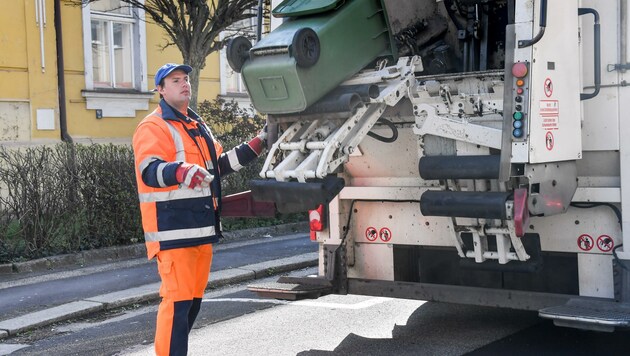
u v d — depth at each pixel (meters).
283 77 4.83
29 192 9.14
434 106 5.17
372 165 5.87
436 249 5.77
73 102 13.68
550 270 5.32
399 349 5.72
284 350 5.78
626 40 4.96
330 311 7.02
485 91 5.04
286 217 12.30
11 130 12.78
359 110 4.97
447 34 6.78
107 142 14.08
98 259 9.59
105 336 6.47
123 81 14.68
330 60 4.98
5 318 6.91
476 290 5.43
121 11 14.51
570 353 5.50
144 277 8.62
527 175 4.70
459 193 4.97
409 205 5.82
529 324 6.33
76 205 9.57
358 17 5.21
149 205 4.61
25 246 9.12
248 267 9.16
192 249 4.69
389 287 5.81
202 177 4.42
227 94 16.20
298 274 9.20
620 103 5.00
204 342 6.06
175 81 4.80
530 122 4.66
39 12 13.05
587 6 5.08
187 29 12.35
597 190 5.04
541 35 4.66
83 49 13.77
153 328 6.70
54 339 6.43
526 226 4.73
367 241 6.03
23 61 12.89
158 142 4.64
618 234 5.05
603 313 4.76
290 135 5.17
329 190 4.86
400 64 5.25
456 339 5.95
